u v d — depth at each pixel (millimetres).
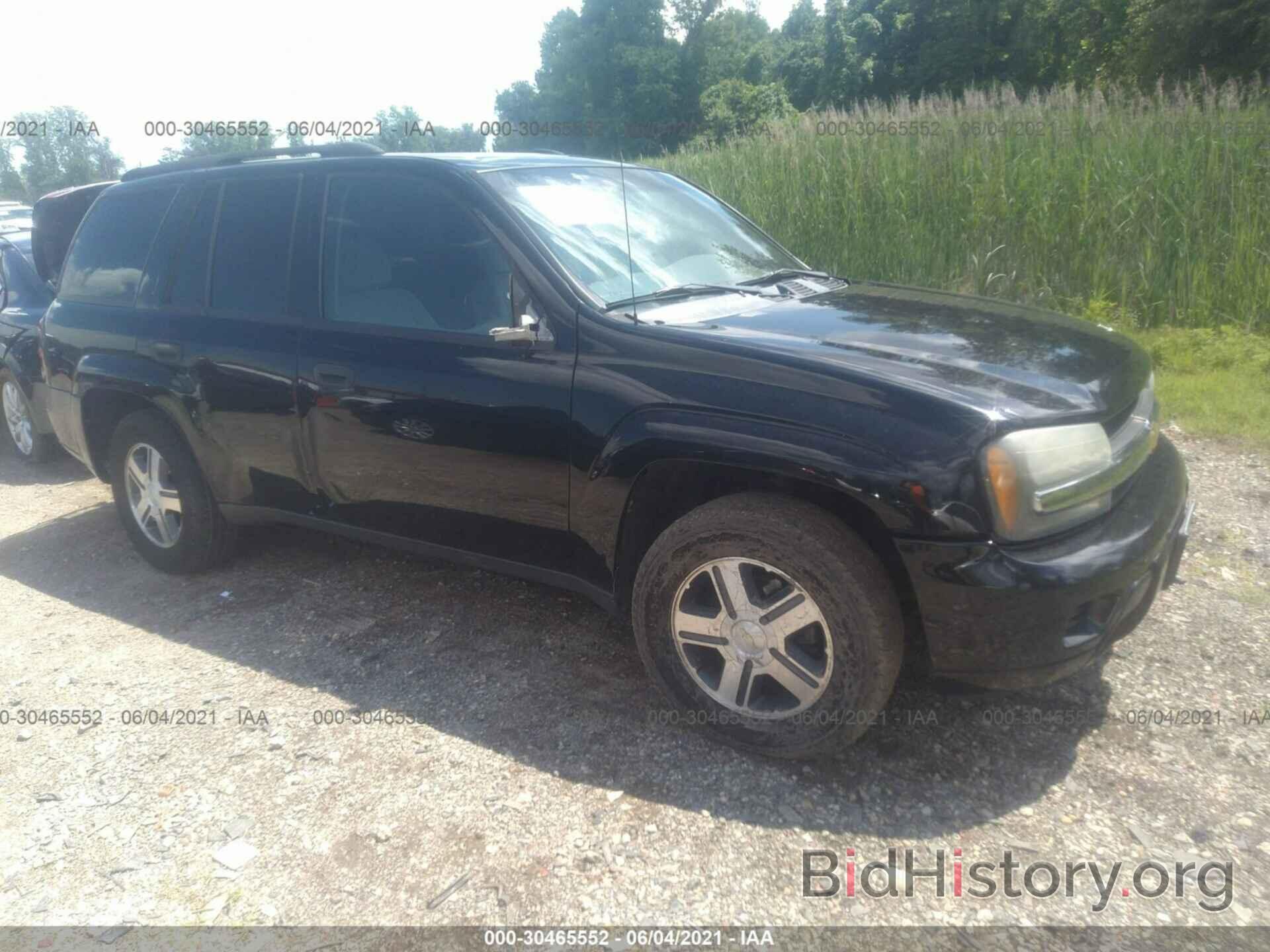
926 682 3166
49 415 4949
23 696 3455
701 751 2891
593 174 3824
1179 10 21141
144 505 4500
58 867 2564
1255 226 7625
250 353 3771
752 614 2732
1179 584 3803
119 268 4480
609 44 39562
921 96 10305
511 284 3166
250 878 2475
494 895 2359
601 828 2576
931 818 2559
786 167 10414
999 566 2373
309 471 3725
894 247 9328
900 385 2504
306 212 3770
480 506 3270
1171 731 2871
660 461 2781
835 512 2648
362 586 4223
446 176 3424
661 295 3238
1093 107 8969
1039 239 8531
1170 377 6562
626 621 3145
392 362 3352
